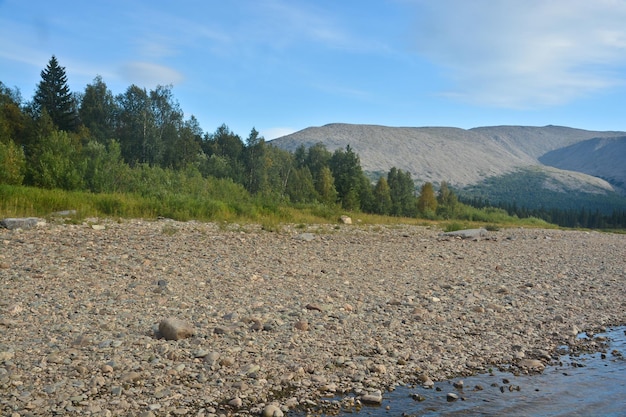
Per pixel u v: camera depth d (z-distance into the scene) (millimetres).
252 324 8320
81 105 79625
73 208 21734
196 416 5445
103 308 8781
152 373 6344
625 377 7066
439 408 5910
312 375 6637
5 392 5609
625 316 10539
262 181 77312
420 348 7902
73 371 6207
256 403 5820
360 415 5668
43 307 8641
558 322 9805
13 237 14648
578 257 19812
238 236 18969
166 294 10031
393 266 15172
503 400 6184
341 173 90750
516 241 25109
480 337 8625
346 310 9758
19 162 30641
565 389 6590
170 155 73000
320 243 19234
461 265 16078
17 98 78688
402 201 107500
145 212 22906
